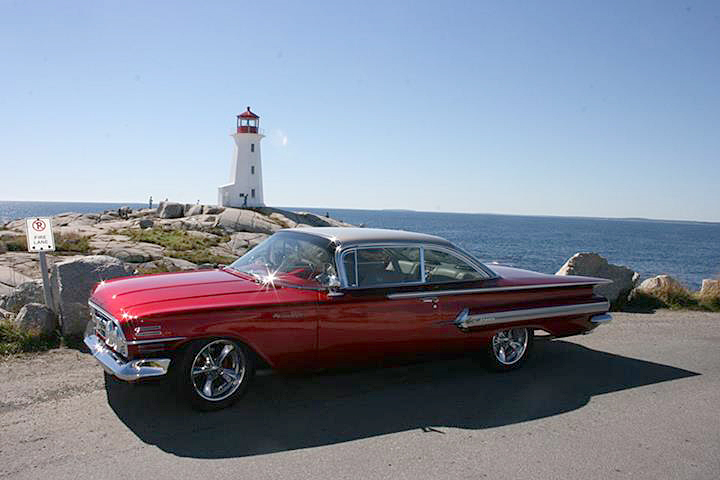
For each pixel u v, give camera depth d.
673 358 7.07
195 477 3.60
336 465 3.86
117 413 4.59
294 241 5.67
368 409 4.95
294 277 5.10
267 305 4.70
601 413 5.07
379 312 5.24
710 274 44.81
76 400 4.84
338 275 5.09
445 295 5.61
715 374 6.43
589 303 6.50
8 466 3.66
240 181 54.25
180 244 24.48
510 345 6.21
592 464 4.04
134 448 3.98
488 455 4.12
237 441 4.16
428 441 4.32
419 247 5.64
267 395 5.19
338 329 5.04
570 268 10.40
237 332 4.59
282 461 3.88
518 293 6.11
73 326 6.53
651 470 3.99
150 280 5.25
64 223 39.03
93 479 3.53
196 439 4.17
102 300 4.84
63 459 3.79
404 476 3.75
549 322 6.26
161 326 4.31
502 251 64.56
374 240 5.41
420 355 5.60
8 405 4.68
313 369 5.09
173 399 4.95
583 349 7.40
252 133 54.22
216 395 4.70
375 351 5.30
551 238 106.25
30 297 7.73
